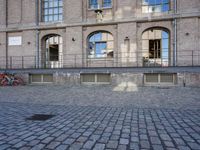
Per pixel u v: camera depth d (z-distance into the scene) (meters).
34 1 18.70
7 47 19.50
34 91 11.82
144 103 7.71
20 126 4.65
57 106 7.22
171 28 15.90
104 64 17.48
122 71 13.95
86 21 17.34
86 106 7.19
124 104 7.54
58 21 18.27
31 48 18.75
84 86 14.09
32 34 18.75
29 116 5.67
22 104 7.65
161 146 3.44
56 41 18.86
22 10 19.02
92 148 3.35
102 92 10.98
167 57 16.39
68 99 8.82
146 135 4.02
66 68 15.48
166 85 13.45
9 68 18.30
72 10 17.58
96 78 14.79
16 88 13.63
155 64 16.58
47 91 11.73
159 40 16.50
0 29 19.36
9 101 8.38
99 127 4.57
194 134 4.07
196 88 12.32
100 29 17.27
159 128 4.49
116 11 16.66
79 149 3.30
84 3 17.64
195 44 15.12
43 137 3.87
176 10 15.55
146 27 16.36
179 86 13.03
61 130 4.34
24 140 3.71
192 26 15.19
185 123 4.89
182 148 3.35
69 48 17.66
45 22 18.56
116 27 16.91
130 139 3.78
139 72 13.62
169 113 5.97
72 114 5.90
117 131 4.27
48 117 5.55
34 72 16.08
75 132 4.20
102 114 5.88
